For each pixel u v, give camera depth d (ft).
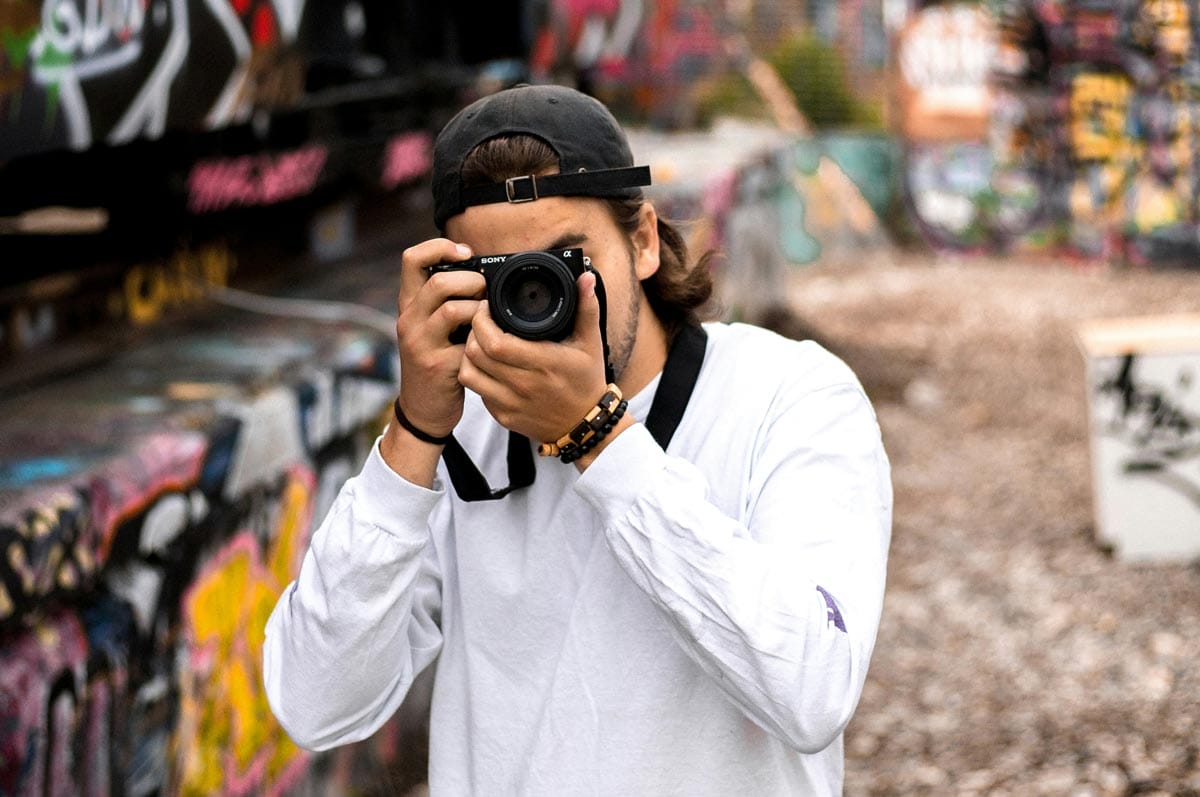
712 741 4.52
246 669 8.70
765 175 31.89
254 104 11.43
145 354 10.46
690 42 41.63
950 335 30.53
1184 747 11.86
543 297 4.12
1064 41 38.29
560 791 4.55
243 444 8.61
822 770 4.89
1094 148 38.40
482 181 4.34
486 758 4.75
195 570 7.91
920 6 39.99
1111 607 15.12
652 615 4.54
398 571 4.53
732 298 26.68
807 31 41.11
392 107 17.02
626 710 4.52
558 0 23.02
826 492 4.46
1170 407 16.33
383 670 4.68
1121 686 13.17
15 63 7.36
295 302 13.23
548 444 4.33
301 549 9.64
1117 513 16.62
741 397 4.66
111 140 8.64
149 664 7.29
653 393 4.76
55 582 6.30
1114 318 31.60
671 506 4.18
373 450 4.63
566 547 4.66
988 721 12.68
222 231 13.66
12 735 5.93
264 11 11.45
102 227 11.28
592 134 4.37
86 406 8.57
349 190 17.07
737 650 4.12
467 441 5.01
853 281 37.24
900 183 40.98
